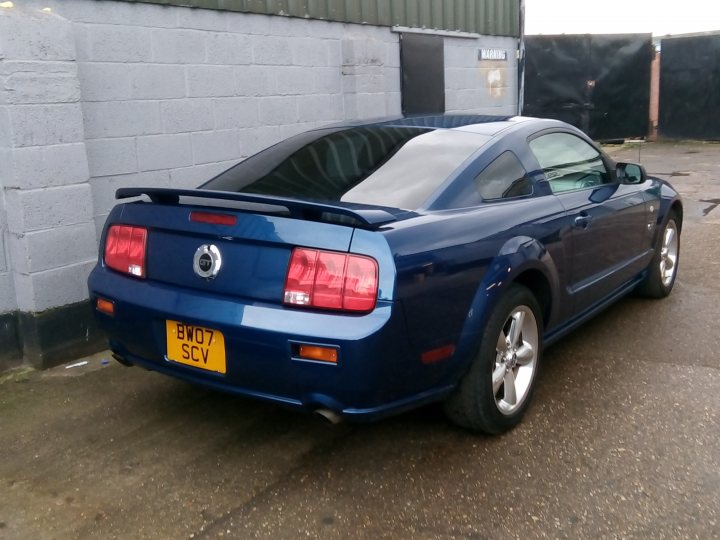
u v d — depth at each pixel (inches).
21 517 123.0
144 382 177.0
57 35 177.6
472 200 145.3
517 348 152.9
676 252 241.6
